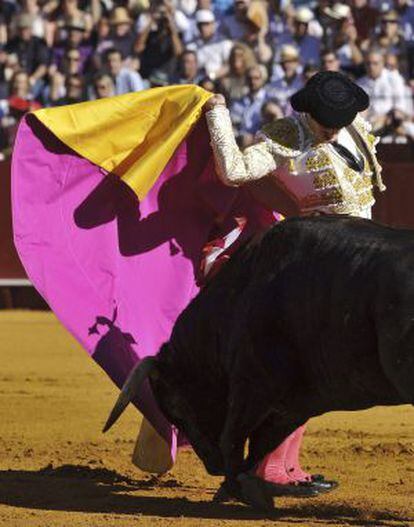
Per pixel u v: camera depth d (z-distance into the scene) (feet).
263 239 40.52
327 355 37.83
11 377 75.82
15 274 114.73
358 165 43.39
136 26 122.31
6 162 113.91
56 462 51.65
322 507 42.19
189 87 45.09
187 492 45.75
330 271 37.83
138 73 119.14
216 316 41.34
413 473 49.34
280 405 39.99
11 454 53.21
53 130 45.50
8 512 41.34
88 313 45.70
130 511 42.01
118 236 46.70
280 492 41.65
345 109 42.01
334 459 52.29
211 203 46.11
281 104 110.73
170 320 46.80
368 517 40.42
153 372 43.45
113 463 51.55
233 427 40.88
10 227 114.52
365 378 37.22
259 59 116.67
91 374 77.51
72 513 41.24
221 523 39.19
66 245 45.98
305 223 39.50
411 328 35.40
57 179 46.16
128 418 63.21
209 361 42.04
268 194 45.32
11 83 119.96
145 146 45.85
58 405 66.44
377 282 36.42
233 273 41.29
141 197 45.19
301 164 42.88
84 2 127.95
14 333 96.53
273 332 39.37
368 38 119.65
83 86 117.08
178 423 43.73
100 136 45.78
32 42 126.21
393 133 111.45
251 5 118.93
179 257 47.09
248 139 105.19
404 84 118.42
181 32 124.16
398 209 109.40
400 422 62.39
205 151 45.78
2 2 131.75
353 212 43.16
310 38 119.96
